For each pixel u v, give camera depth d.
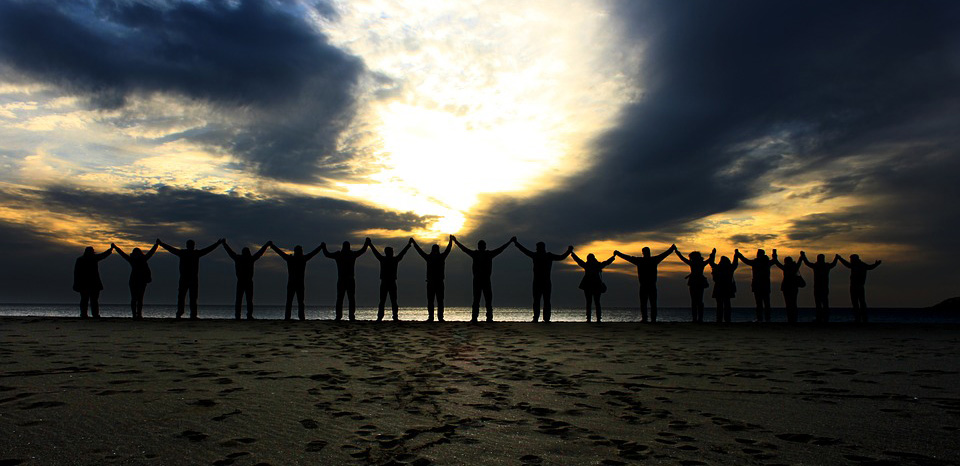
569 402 5.83
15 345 9.49
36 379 6.46
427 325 15.53
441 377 7.14
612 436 4.61
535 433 4.68
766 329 14.80
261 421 4.88
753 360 8.80
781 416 5.30
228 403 5.50
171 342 10.28
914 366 8.23
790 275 17.84
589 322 17.34
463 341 11.21
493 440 4.47
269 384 6.48
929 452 4.19
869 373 7.60
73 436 4.32
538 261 17.00
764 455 4.12
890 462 3.97
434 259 17.27
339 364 8.05
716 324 17.00
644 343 11.09
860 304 17.91
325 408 5.41
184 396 5.75
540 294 16.97
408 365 8.07
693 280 17.81
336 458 3.96
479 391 6.32
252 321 16.33
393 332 13.06
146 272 17.45
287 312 17.08
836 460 4.01
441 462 3.92
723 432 4.75
